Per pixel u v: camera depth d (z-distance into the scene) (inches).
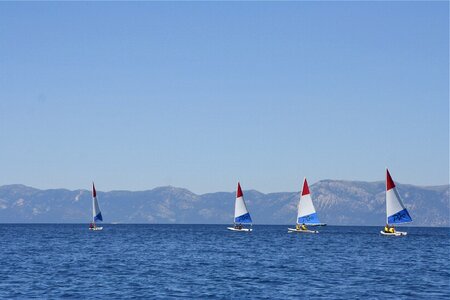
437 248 5157.5
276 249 4899.1
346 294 2475.4
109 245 5482.3
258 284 2733.8
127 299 2346.2
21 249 4857.3
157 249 4901.6
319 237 7165.4
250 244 5649.6
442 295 2458.2
